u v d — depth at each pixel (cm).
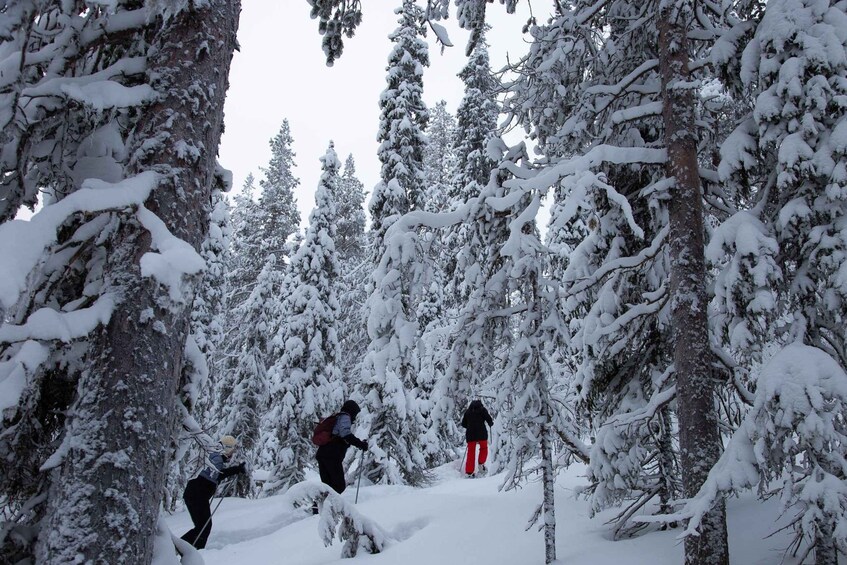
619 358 693
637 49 737
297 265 1748
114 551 262
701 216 573
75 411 286
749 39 566
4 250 232
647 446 679
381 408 1422
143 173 313
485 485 1047
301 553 747
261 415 1953
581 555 548
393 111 1608
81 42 347
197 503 793
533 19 752
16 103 286
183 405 368
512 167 672
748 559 491
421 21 766
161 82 341
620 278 677
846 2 501
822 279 473
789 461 407
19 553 300
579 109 692
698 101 656
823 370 397
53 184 355
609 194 536
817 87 450
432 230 694
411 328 672
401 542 706
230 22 381
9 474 313
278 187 2688
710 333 607
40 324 259
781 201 505
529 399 595
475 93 1783
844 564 444
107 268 310
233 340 2375
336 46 693
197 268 283
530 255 592
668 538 564
